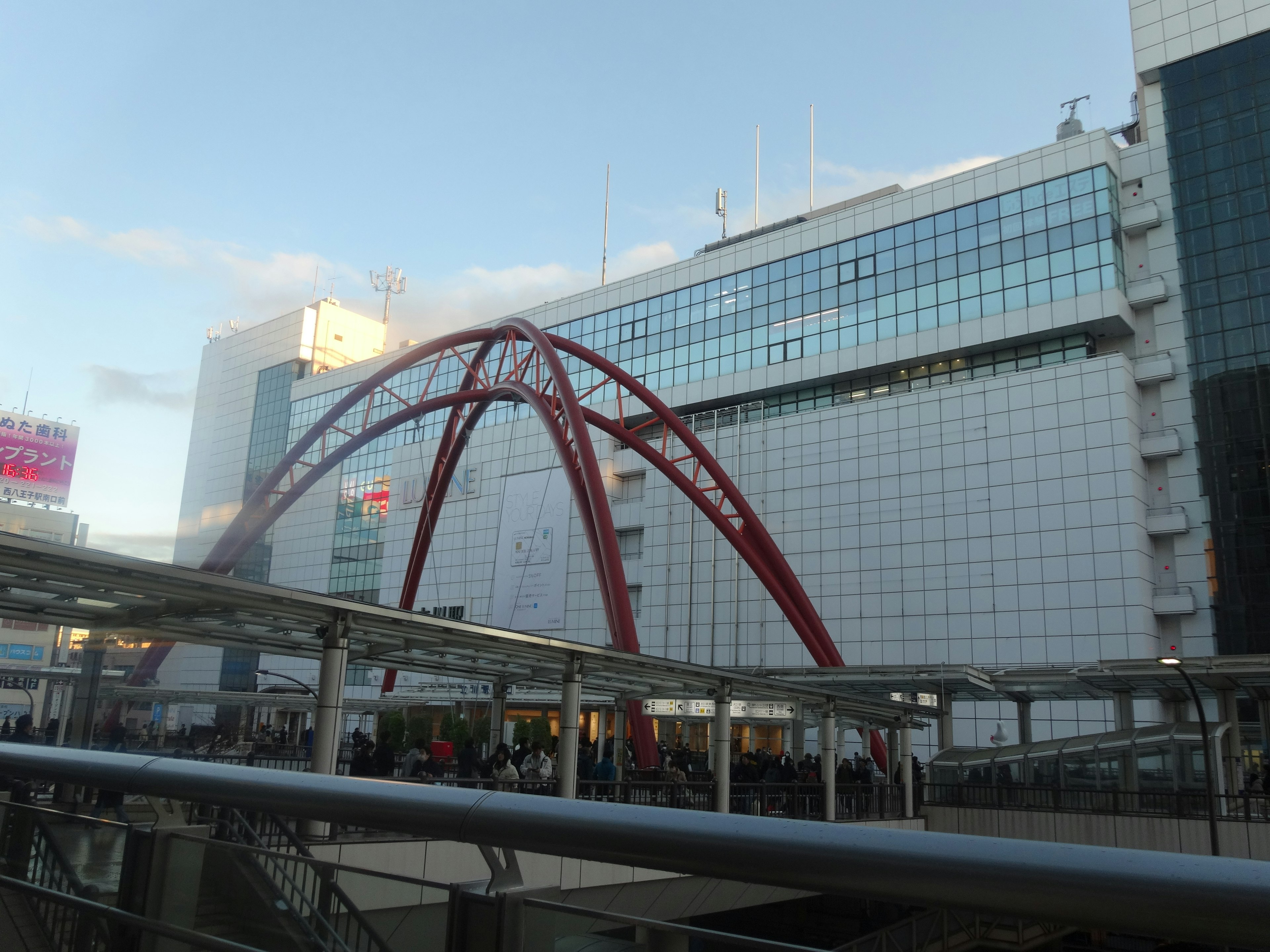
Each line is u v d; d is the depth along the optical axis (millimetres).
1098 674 29656
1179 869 1602
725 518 50219
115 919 3508
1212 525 46406
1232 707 31062
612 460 70688
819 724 28938
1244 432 46219
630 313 73500
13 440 89875
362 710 41719
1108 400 48844
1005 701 49312
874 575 54969
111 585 13703
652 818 2182
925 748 51062
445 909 2639
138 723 53875
